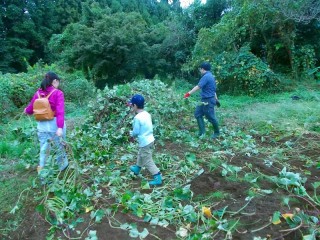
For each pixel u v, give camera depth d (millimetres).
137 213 3654
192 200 3988
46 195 4031
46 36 31062
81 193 4035
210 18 18312
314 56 13445
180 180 4520
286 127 7078
